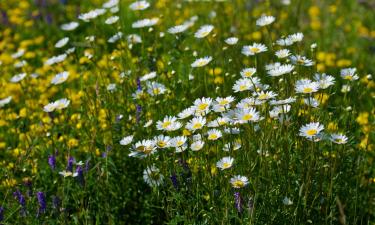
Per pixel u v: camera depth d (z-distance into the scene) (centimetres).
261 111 165
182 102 186
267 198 158
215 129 163
